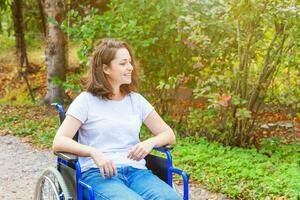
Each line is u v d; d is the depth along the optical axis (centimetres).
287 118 792
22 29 1260
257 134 685
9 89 1177
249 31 607
